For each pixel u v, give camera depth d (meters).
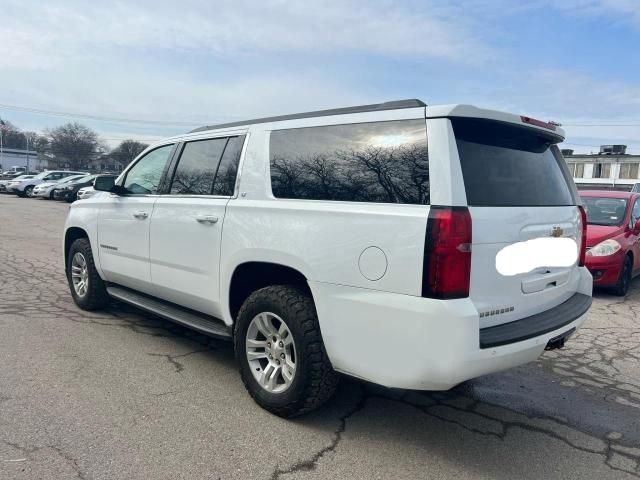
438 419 3.65
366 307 2.95
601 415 3.82
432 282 2.71
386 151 3.05
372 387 4.16
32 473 2.74
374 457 3.09
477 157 3.04
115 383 3.95
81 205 5.81
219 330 4.01
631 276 8.38
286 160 3.60
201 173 4.27
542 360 4.99
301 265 3.27
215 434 3.25
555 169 3.80
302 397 3.32
